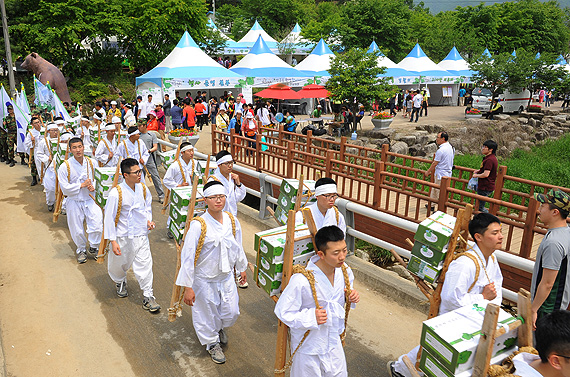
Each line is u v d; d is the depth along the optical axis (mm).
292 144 9586
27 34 27641
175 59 21953
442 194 6371
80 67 31078
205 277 4094
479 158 18062
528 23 47156
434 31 43312
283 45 40094
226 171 6055
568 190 6336
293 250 3434
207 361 4348
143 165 8844
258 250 3775
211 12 54969
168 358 4391
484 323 2680
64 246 7289
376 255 8320
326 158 8641
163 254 7070
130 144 8688
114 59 33250
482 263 3311
